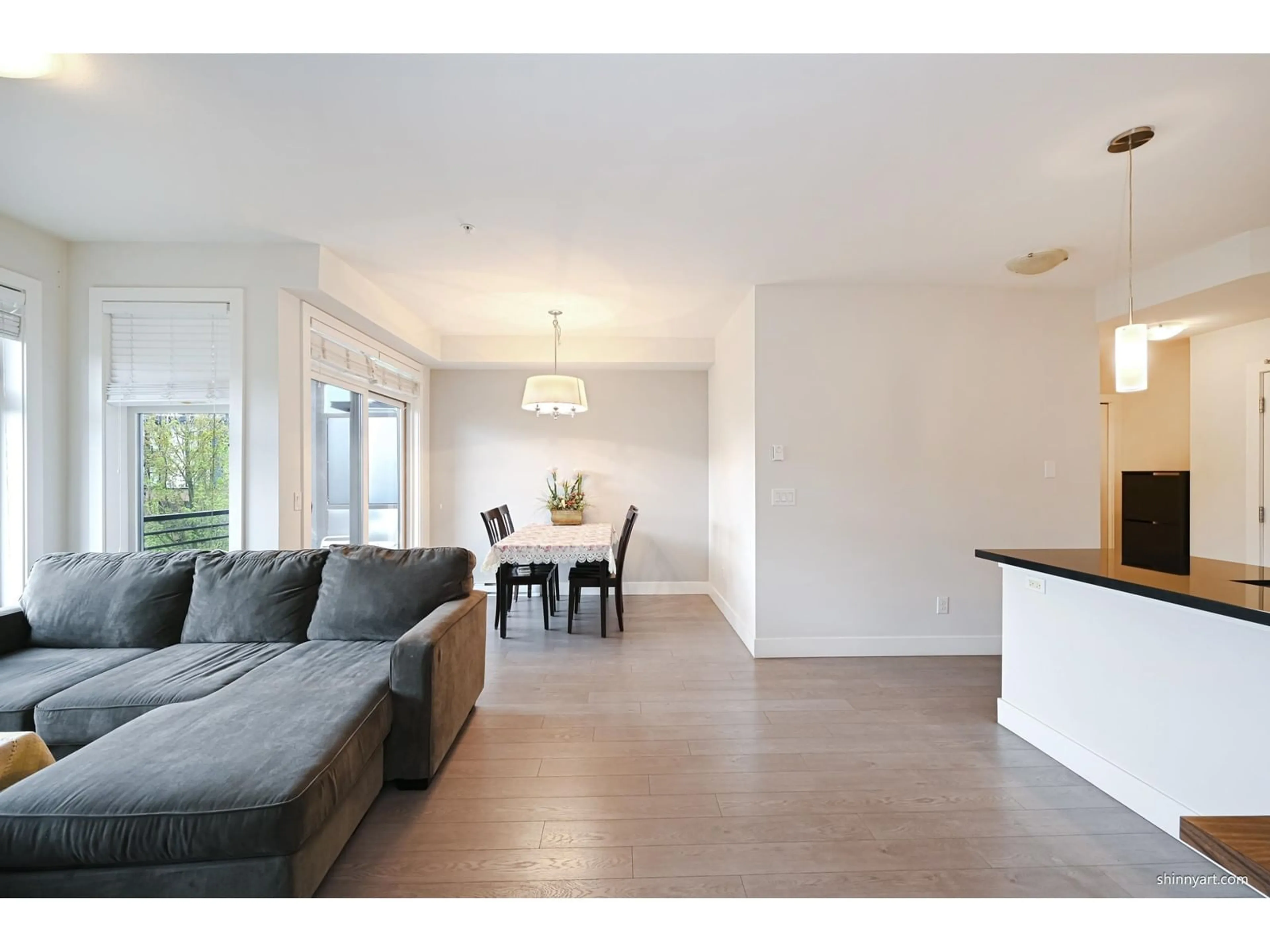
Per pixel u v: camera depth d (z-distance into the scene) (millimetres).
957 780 2381
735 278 3961
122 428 3535
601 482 6289
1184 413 5418
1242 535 4320
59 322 3350
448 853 1903
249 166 2498
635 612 5418
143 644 2748
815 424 4109
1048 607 2627
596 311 4840
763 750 2648
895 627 4125
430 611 2850
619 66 1844
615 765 2512
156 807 1433
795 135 2238
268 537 3408
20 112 2102
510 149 2355
